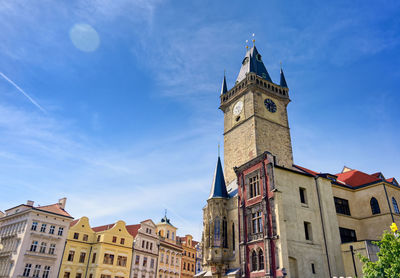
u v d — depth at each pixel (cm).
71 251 6869
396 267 2609
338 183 5178
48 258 6462
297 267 3762
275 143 6097
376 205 4991
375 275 2708
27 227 6378
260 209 4116
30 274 6172
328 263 4009
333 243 4203
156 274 8038
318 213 4344
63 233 6850
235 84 6919
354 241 4469
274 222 3831
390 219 4734
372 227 4919
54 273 6469
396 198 5069
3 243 6869
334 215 4472
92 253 7069
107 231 7194
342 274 4050
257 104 6194
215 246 4697
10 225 7019
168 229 9188
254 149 5784
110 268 6975
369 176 5656
